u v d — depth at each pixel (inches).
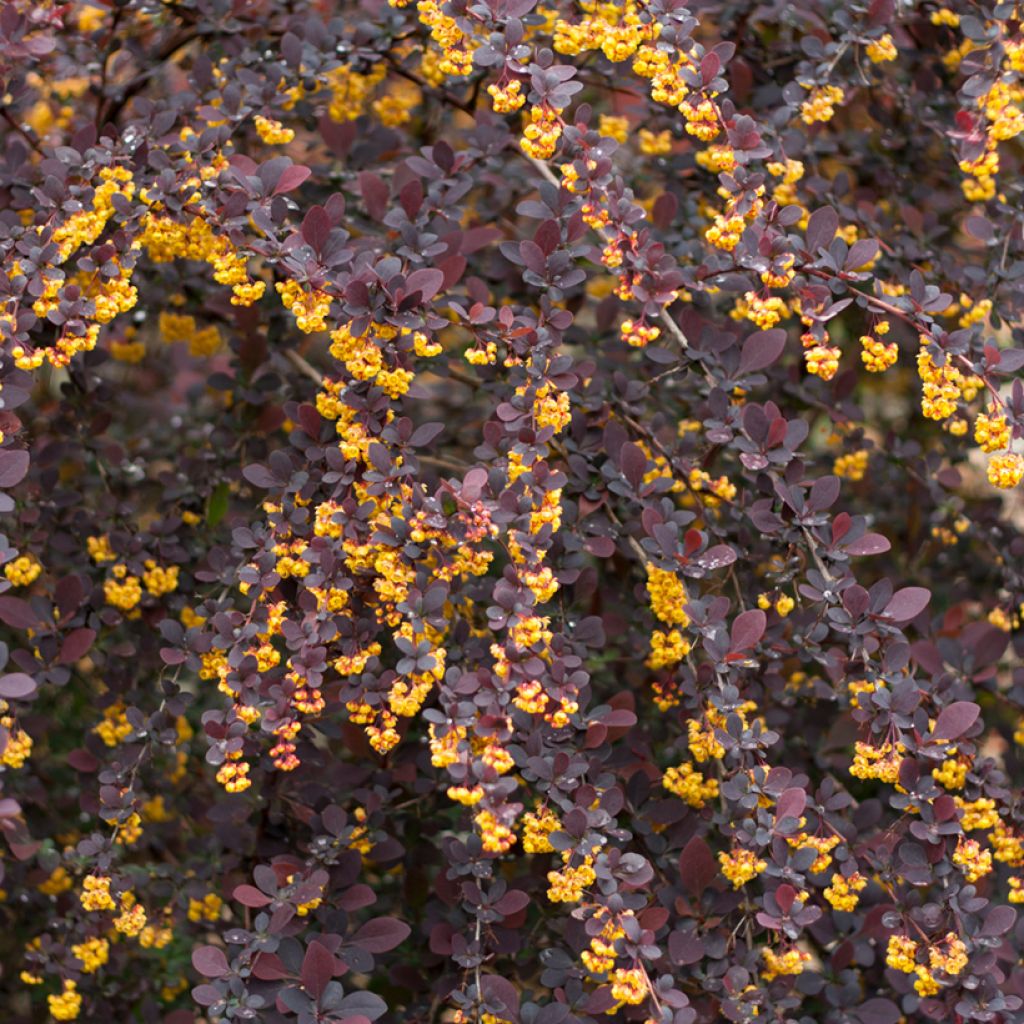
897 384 104.8
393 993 94.3
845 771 97.4
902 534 102.4
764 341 90.8
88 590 94.3
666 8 89.1
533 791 92.3
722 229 88.7
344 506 88.3
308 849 91.2
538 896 93.0
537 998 92.8
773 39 100.7
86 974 96.2
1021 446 98.3
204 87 95.0
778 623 91.9
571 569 91.5
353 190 97.1
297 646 88.3
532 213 89.8
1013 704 96.0
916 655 93.8
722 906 90.9
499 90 88.5
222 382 96.9
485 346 89.7
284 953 89.1
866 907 93.4
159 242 90.5
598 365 96.4
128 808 90.8
